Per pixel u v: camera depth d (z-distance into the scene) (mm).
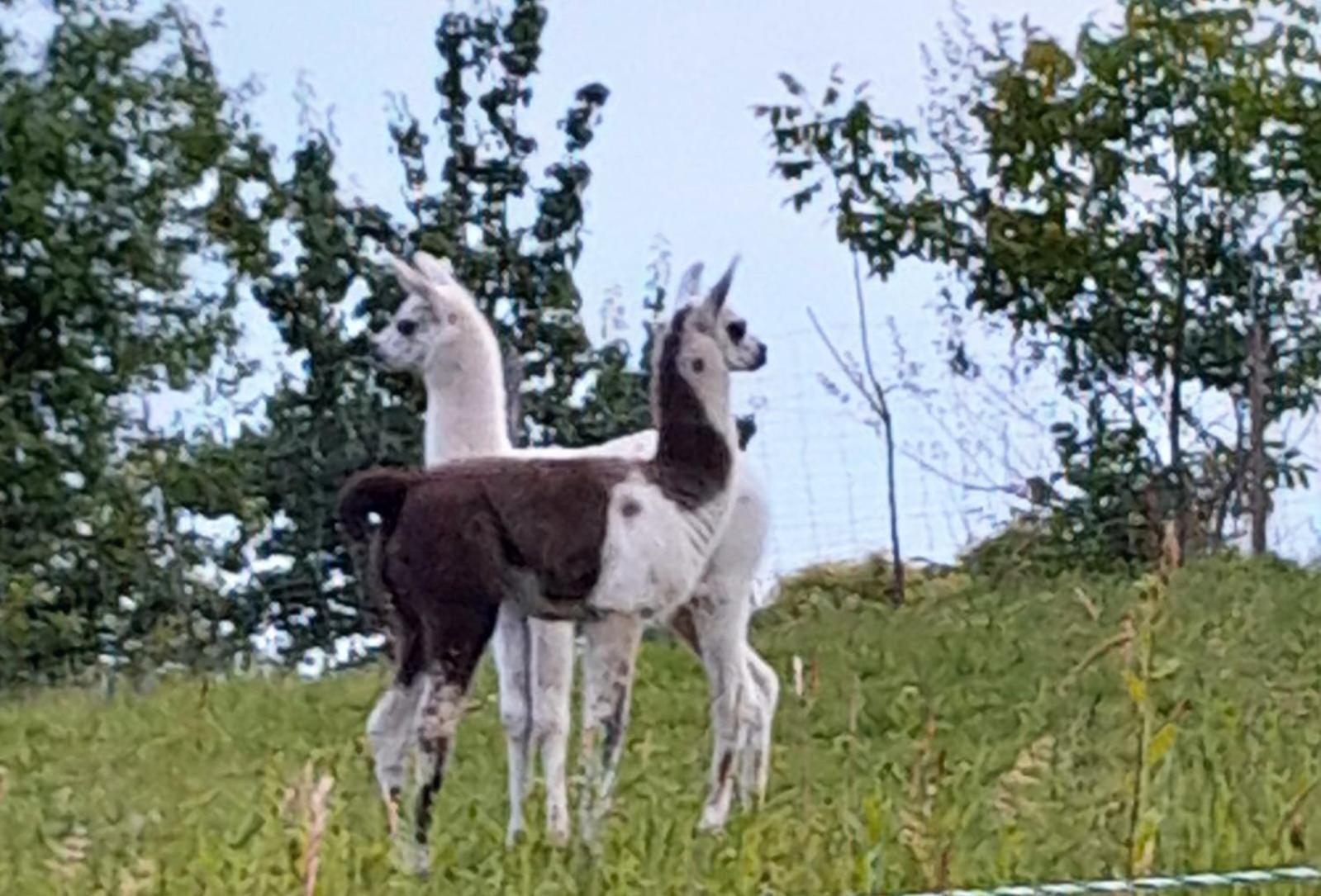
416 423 35250
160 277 33188
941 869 8367
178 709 18828
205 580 33438
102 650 31812
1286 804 10242
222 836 11312
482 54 38031
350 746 15508
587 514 12359
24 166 31969
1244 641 17312
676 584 12531
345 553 34125
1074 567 24906
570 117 38094
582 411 36969
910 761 12953
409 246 37438
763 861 9836
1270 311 25703
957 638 19047
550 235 37969
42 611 31281
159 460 33156
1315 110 25266
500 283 37625
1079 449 25312
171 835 11758
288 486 34469
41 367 32906
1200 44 25188
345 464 34438
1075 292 25531
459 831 11977
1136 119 25469
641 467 12641
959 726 15016
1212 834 9672
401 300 35594
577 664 18969
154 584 32594
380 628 30906
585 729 11945
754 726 13109
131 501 32688
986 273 25766
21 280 32469
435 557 12148
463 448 13641
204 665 26844
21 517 32094
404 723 12180
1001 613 20344
